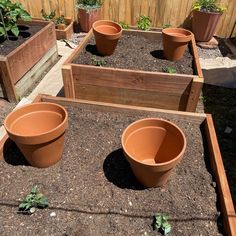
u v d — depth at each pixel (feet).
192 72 9.73
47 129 6.52
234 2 16.90
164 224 5.05
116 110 7.73
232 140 10.03
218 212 5.33
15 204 5.45
